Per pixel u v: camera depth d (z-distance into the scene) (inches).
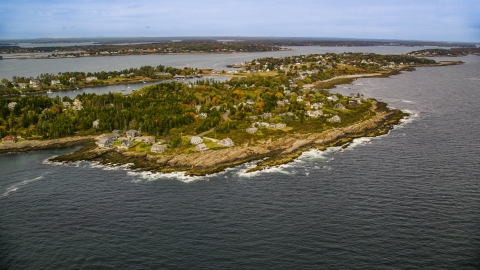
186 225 5447.8
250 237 5113.2
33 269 4584.2
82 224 5536.4
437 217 5492.1
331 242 4958.2
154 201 6225.4
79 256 4805.6
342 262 4564.5
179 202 6171.3
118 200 6279.5
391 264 4510.3
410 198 6102.4
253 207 5944.9
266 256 4709.6
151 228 5388.8
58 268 4591.5
